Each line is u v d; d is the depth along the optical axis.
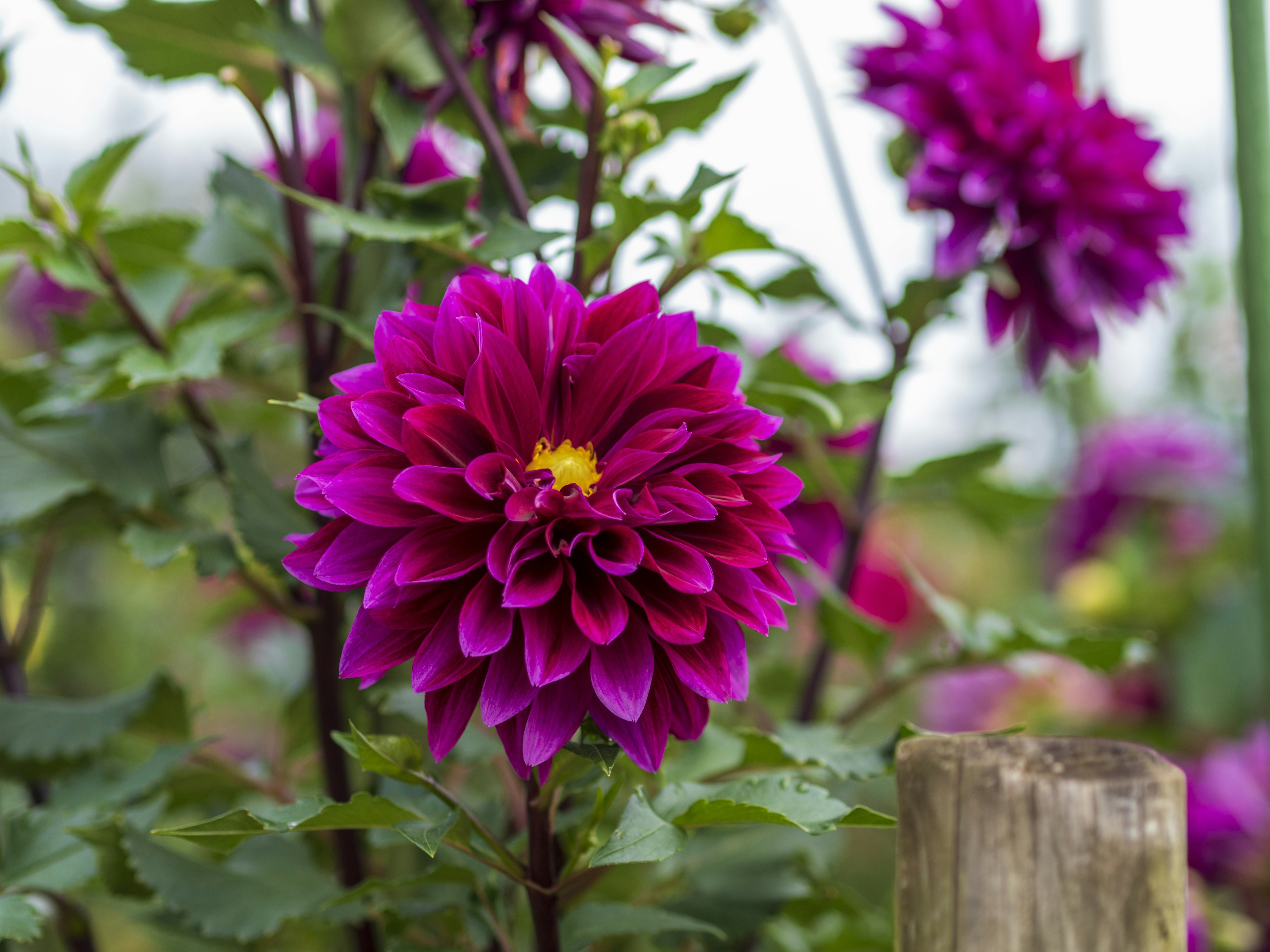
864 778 0.64
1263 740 1.21
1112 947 0.53
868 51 0.85
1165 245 0.84
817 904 0.79
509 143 0.76
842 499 0.86
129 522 0.77
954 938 0.55
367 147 0.73
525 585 0.55
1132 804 0.54
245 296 0.83
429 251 0.70
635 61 0.72
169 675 0.75
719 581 0.57
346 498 0.55
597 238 0.68
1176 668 1.37
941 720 1.49
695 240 0.69
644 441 0.57
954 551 2.48
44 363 0.79
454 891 0.69
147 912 0.73
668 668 0.57
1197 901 1.07
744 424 0.58
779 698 0.99
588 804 0.68
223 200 0.76
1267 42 0.81
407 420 0.55
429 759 0.70
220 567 0.71
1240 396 1.95
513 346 0.58
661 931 0.71
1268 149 0.81
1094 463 1.55
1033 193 0.79
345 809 0.57
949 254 0.80
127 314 0.74
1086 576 1.42
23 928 0.64
